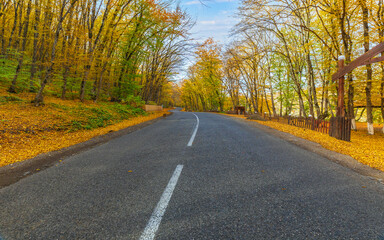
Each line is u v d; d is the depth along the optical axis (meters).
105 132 8.41
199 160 3.85
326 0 9.30
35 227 1.74
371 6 9.42
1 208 2.07
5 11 14.19
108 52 17.20
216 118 17.09
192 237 1.58
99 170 3.36
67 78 14.70
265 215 1.90
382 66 10.40
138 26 18.48
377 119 25.30
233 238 1.57
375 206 2.09
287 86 25.52
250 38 19.83
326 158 4.17
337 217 1.87
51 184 2.76
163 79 33.47
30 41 17.25
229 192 2.41
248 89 26.80
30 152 4.82
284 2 10.92
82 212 1.99
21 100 10.06
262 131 8.52
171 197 2.28
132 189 2.54
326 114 16.70
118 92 20.08
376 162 3.85
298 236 1.59
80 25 13.78
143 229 1.69
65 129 8.06
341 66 7.09
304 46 12.56
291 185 2.64
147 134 7.66
